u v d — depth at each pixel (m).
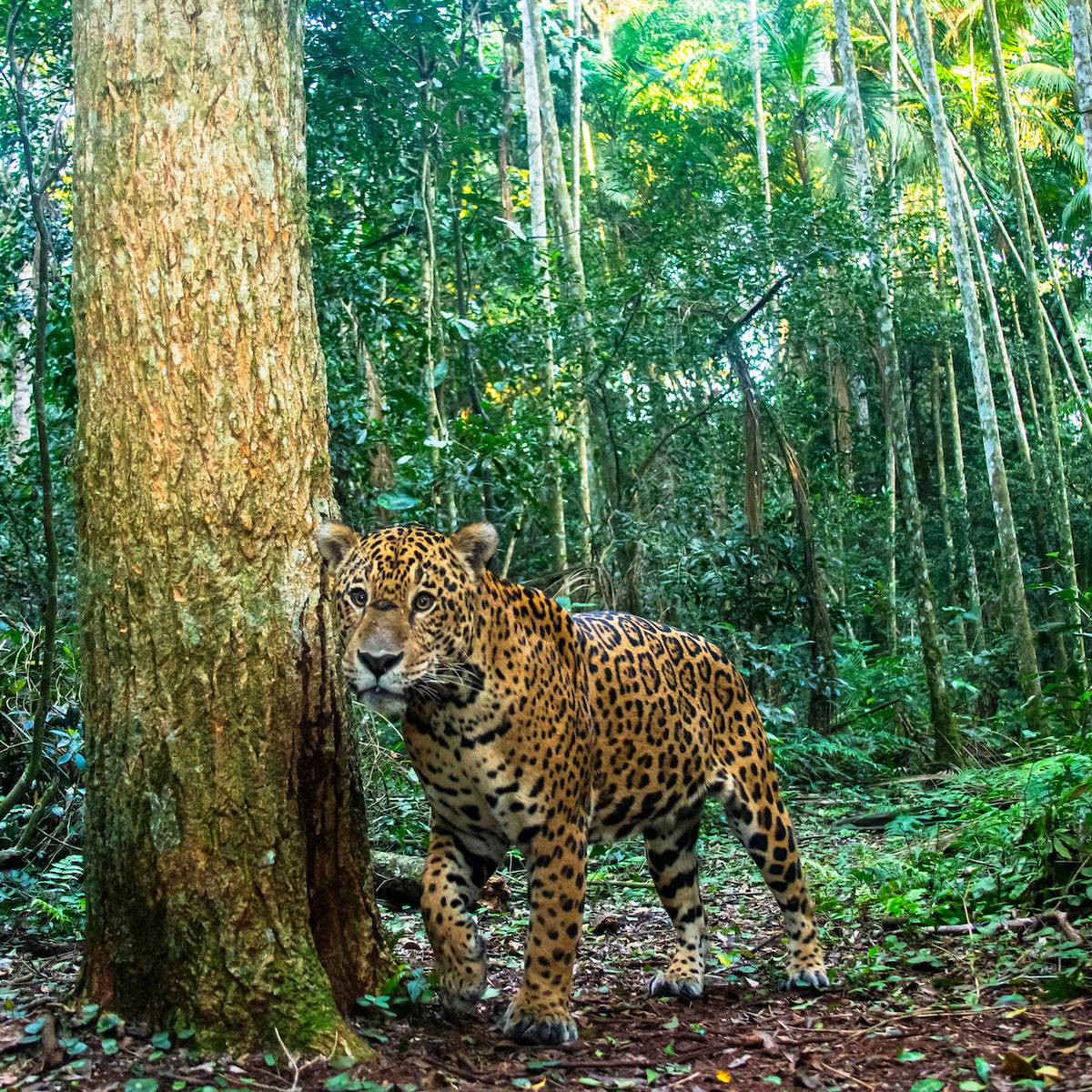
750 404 13.91
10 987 4.79
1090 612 7.98
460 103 13.17
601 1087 3.75
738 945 6.01
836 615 16.64
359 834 4.41
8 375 13.06
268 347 4.19
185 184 4.10
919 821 9.33
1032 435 29.27
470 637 4.17
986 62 27.02
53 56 10.07
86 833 4.12
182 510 4.02
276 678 4.09
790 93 28.66
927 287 24.97
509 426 12.77
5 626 7.77
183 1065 3.70
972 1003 4.50
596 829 4.87
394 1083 3.65
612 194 24.39
